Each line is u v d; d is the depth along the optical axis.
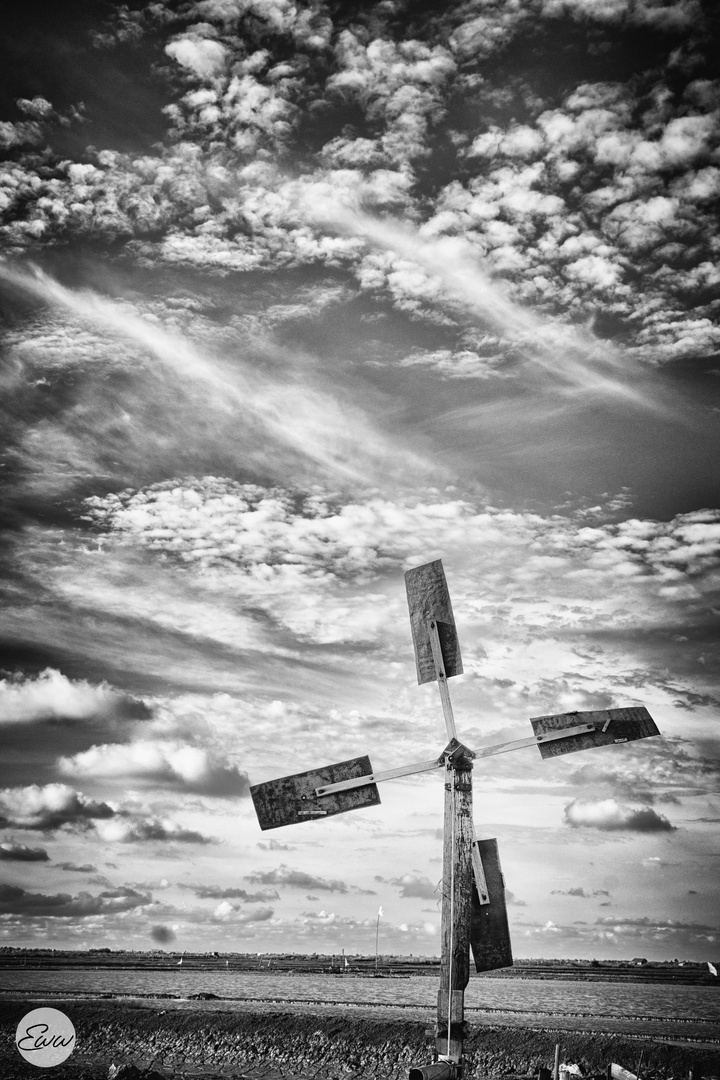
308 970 136.62
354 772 15.07
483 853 14.31
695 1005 66.12
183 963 156.62
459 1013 13.44
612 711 14.46
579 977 125.00
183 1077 40.44
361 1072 40.41
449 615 15.88
